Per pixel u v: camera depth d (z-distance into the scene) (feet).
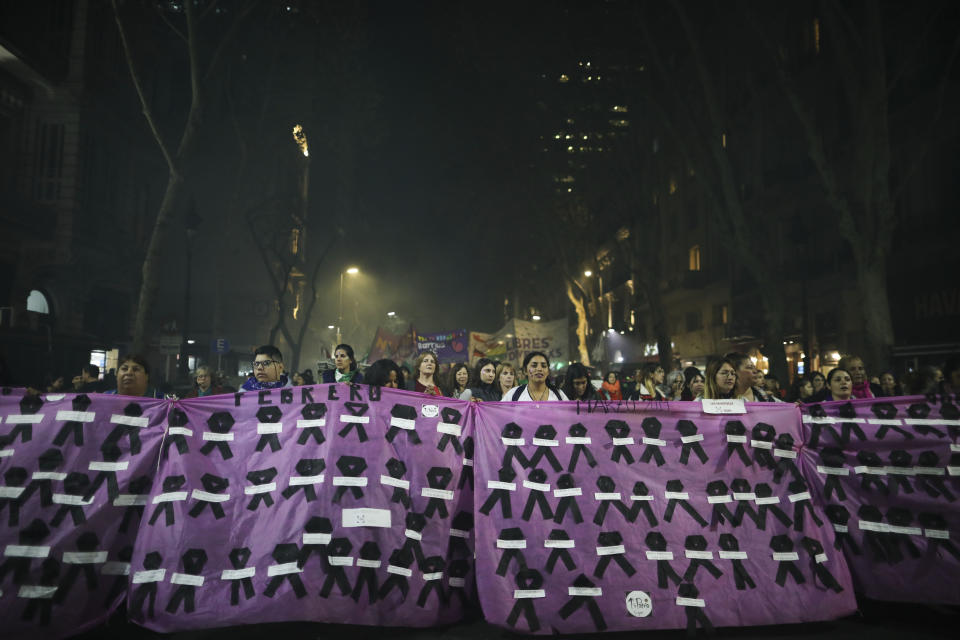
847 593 16.29
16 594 14.11
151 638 14.96
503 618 15.28
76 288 86.12
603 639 15.30
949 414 17.34
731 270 104.94
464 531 16.83
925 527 16.84
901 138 66.80
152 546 15.10
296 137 101.76
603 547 15.93
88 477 15.15
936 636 15.34
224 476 15.87
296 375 39.52
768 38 46.16
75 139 84.53
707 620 15.48
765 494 16.89
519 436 16.81
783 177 85.15
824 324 81.87
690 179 126.31
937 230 61.31
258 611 14.80
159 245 43.37
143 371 17.80
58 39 84.48
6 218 73.46
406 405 16.88
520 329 75.31
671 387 36.55
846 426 17.62
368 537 15.61
